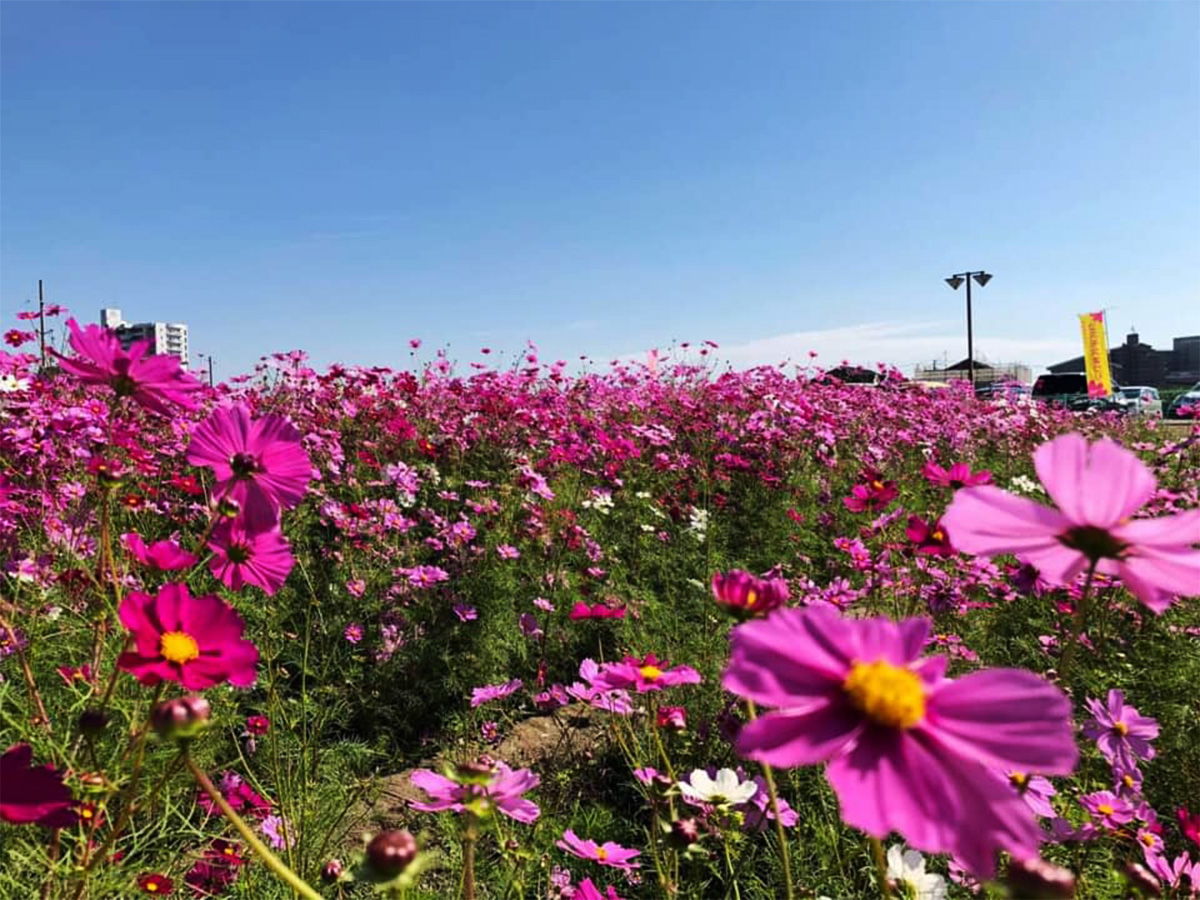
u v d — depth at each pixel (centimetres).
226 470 132
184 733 74
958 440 768
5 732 146
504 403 580
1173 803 224
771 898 173
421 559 381
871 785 56
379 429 543
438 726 287
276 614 277
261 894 168
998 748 57
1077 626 68
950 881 164
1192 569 64
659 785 142
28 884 134
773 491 548
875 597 290
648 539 442
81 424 333
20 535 271
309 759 218
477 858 198
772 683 61
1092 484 67
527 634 322
